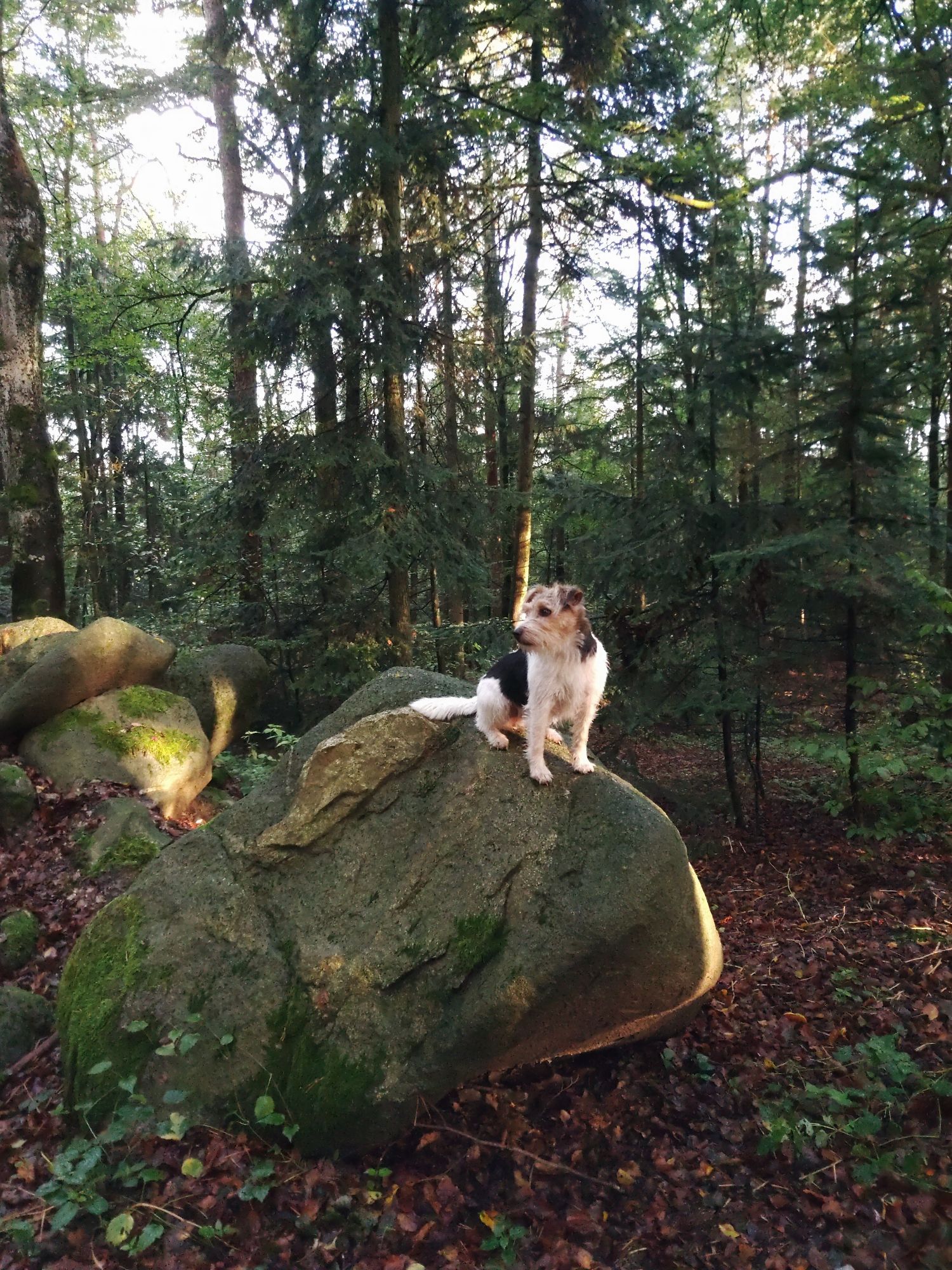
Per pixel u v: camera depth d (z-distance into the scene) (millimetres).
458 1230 3482
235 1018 4020
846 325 7598
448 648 12906
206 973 4195
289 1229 3379
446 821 4176
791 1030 4871
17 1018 4777
